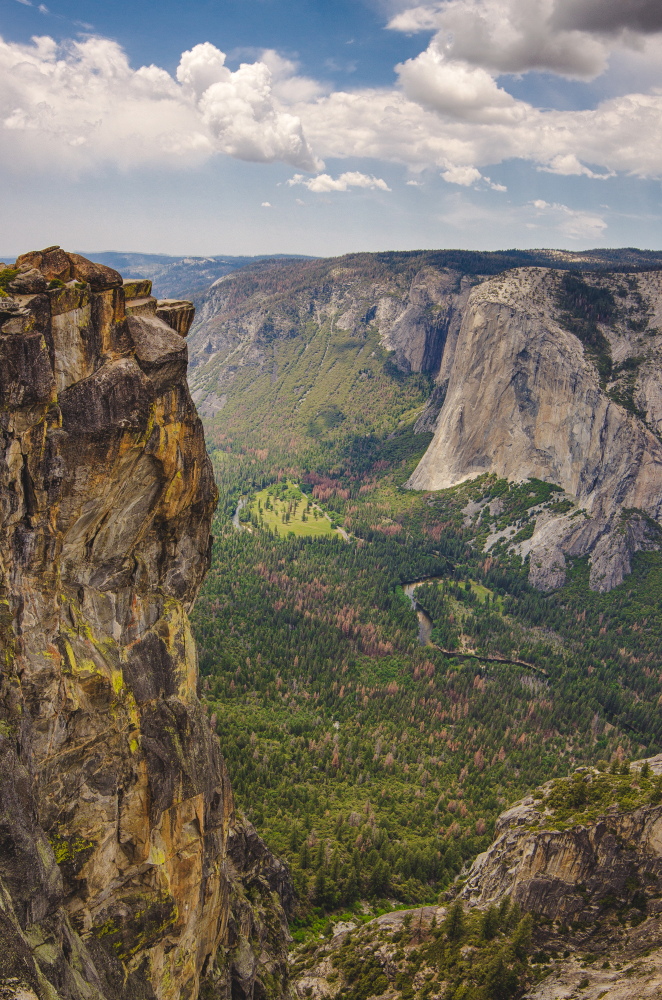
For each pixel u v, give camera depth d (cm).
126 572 3847
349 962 9019
